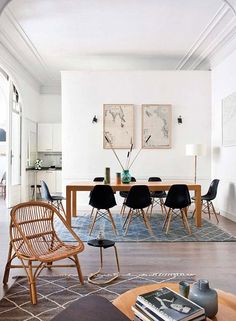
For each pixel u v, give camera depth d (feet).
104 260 11.27
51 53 21.30
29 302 7.90
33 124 28.14
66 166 22.26
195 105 22.41
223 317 5.02
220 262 11.02
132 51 20.98
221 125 20.39
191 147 20.17
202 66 23.57
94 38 18.69
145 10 15.19
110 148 22.27
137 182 18.69
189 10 15.20
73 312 4.99
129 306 5.42
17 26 16.84
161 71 22.38
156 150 22.33
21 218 9.34
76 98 22.27
